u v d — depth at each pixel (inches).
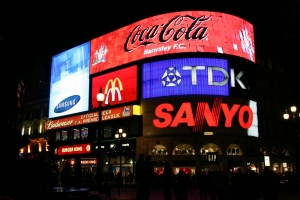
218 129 1948.8
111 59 2397.9
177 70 2015.3
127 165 2236.7
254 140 2101.4
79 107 2586.1
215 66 2005.4
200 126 1941.4
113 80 2337.6
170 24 2102.6
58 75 2871.6
